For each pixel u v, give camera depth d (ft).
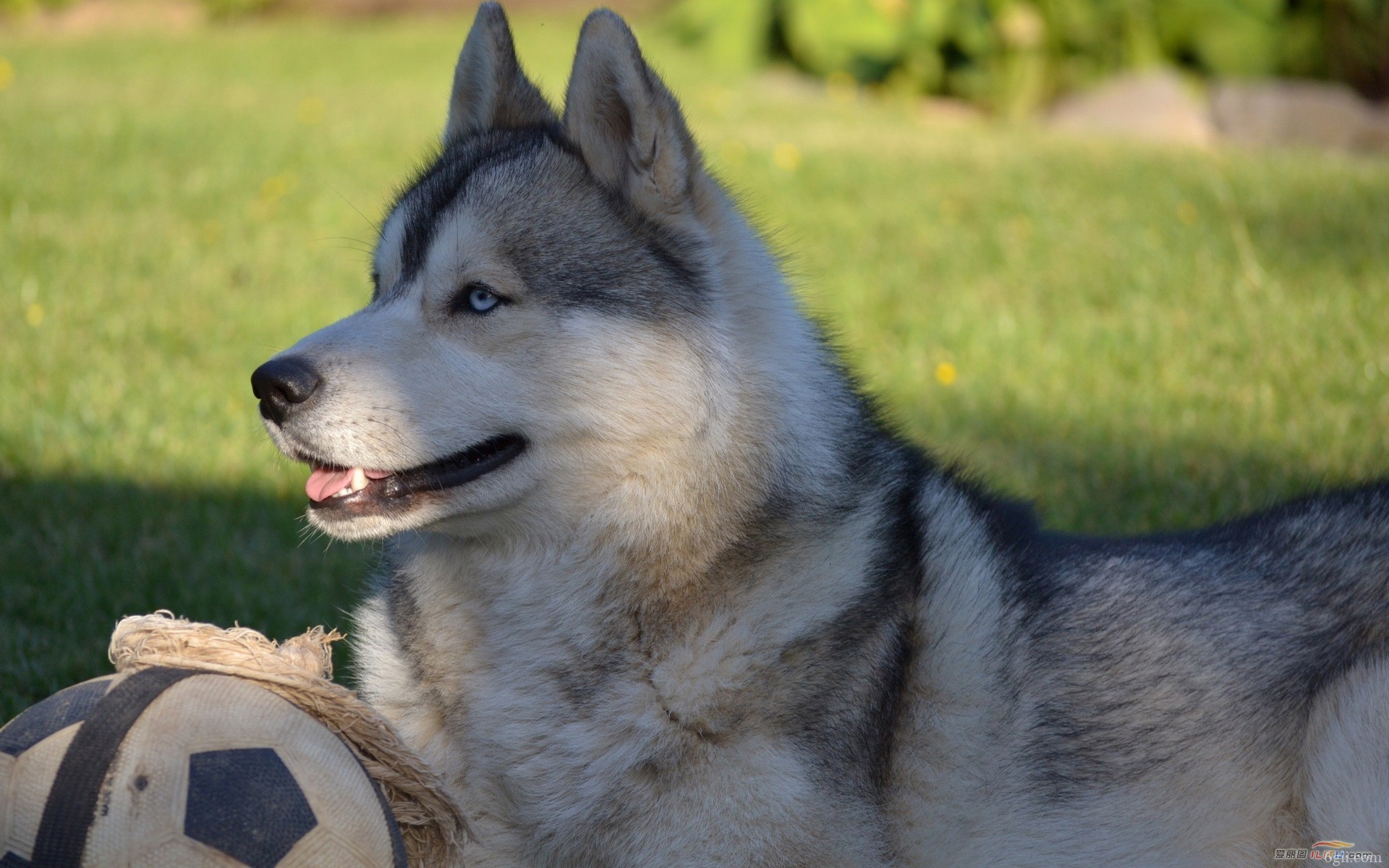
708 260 10.99
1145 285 26.68
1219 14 46.78
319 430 10.24
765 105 45.80
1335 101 44.57
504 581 10.74
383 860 8.09
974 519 11.55
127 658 8.39
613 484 10.52
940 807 10.30
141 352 23.15
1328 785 10.63
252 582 16.25
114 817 7.35
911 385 22.50
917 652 10.48
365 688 11.52
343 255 28.94
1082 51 48.37
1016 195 33.65
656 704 10.07
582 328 10.44
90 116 40.32
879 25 48.91
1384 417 19.72
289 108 43.75
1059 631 10.85
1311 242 28.89
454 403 10.38
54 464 18.97
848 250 29.53
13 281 25.81
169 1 68.13
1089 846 10.57
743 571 10.27
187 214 31.30
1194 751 10.73
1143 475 18.79
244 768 7.70
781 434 10.73
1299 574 11.72
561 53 54.39
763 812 9.70
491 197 10.95
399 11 71.92
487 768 10.62
